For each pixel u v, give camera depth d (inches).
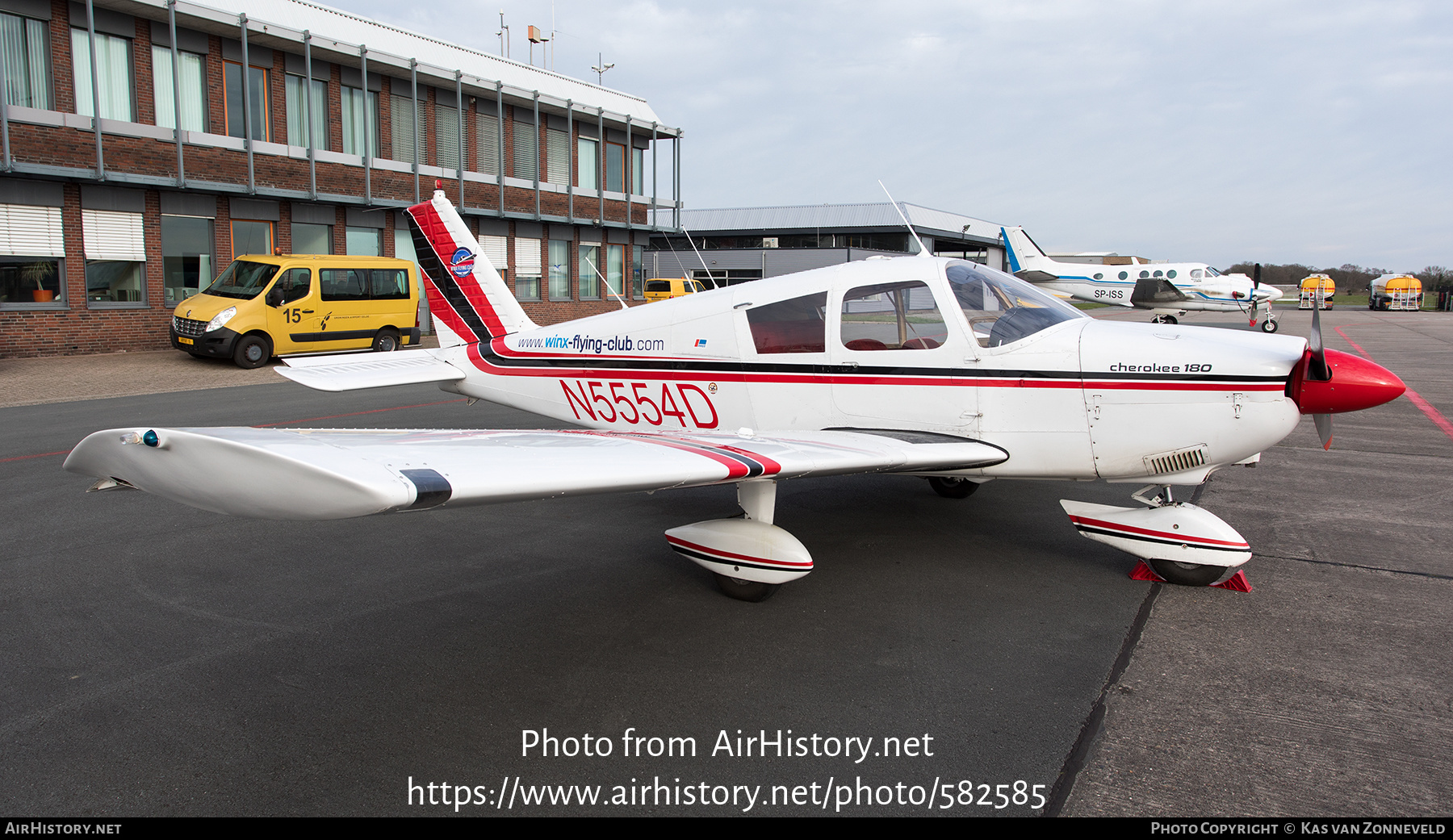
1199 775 87.7
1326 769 88.4
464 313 225.0
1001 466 152.1
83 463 87.0
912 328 156.6
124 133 503.8
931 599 139.0
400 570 155.5
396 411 343.3
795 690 107.3
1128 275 1152.8
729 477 109.3
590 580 149.6
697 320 179.6
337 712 101.7
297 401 367.6
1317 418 137.0
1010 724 98.4
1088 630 125.5
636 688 108.0
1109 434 143.2
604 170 821.9
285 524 186.5
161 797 84.4
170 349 542.9
